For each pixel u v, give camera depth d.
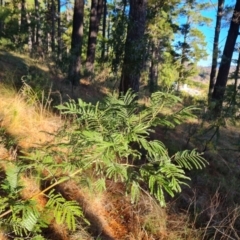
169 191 1.14
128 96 1.46
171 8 18.17
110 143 1.15
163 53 18.34
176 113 1.36
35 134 3.32
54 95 4.73
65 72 7.01
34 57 9.02
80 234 2.21
